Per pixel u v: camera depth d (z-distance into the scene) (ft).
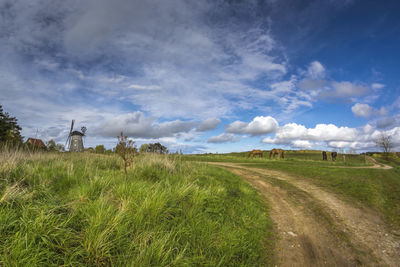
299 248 13.34
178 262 8.99
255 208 19.56
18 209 10.05
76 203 11.84
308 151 241.76
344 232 15.98
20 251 7.25
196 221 13.07
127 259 8.55
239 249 11.41
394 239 14.85
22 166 18.24
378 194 27.55
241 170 53.52
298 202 24.40
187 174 28.86
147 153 36.99
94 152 44.65
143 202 12.71
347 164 100.12
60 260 7.93
